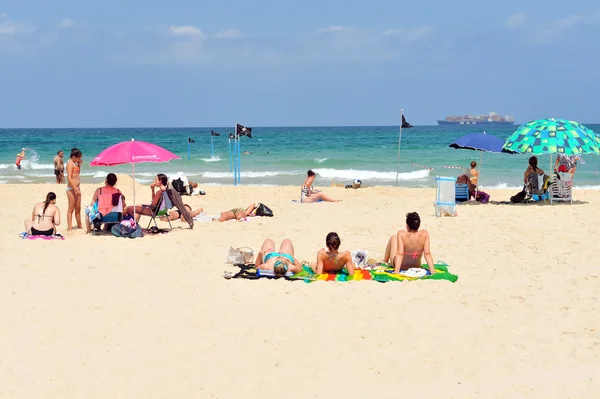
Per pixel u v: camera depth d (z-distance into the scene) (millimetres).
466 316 7504
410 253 9172
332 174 31219
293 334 7008
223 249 11055
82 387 5793
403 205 16406
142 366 6238
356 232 12688
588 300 8008
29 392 5688
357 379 5938
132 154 12086
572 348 6520
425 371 6078
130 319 7504
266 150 51562
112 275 9328
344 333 7023
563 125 14984
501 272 9406
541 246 11109
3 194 19391
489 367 6113
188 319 7492
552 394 5492
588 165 34344
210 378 5977
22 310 7812
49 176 30672
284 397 5594
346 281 8750
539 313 7578
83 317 7570
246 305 7918
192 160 39375
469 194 16844
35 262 10078
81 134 107875
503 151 15922
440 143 61719
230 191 20281
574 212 14570
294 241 11844
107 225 12516
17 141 73312
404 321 7348
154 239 11922
